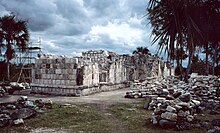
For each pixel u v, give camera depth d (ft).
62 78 68.23
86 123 34.27
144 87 66.80
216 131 22.75
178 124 30.27
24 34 101.71
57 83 69.00
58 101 52.95
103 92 77.30
